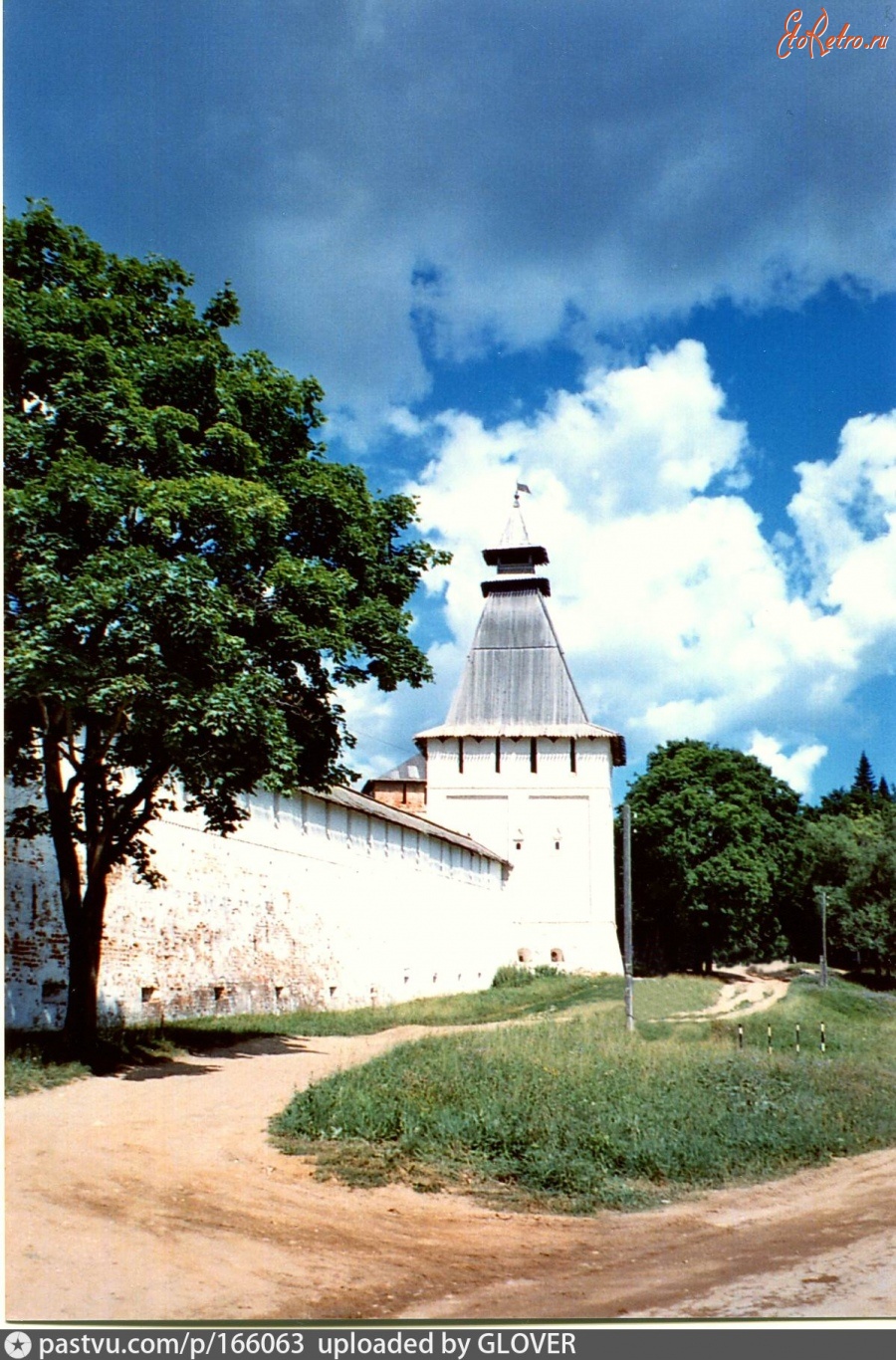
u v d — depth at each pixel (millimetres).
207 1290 8445
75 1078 16547
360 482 21125
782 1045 30016
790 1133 16672
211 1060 19562
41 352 16594
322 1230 10242
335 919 34656
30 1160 11508
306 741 20328
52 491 15398
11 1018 20391
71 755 18391
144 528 16562
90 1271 8602
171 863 25766
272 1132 13656
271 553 18078
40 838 21578
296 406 20250
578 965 56875
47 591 14906
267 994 29766
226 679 16297
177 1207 10422
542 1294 8961
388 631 20062
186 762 16703
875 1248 10875
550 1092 15734
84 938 18094
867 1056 29328
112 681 15023
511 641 61938
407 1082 15773
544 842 58531
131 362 17656
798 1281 9617
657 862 62656
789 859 66062
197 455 17406
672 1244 10914
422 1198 11703
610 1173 13430
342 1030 26391
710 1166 14359
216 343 19469
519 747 59750
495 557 64062
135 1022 23625
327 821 34781
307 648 17984
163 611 15414
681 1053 21969
